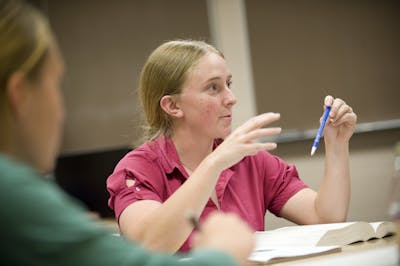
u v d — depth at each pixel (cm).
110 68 766
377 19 722
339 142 336
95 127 772
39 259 136
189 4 743
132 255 146
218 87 322
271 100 720
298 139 693
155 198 310
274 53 720
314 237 256
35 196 139
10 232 135
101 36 766
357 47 720
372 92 720
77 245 139
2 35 148
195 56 322
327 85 719
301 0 717
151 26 754
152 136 346
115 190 315
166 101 327
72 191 626
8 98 149
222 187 322
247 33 721
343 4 719
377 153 694
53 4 770
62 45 770
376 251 204
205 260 149
